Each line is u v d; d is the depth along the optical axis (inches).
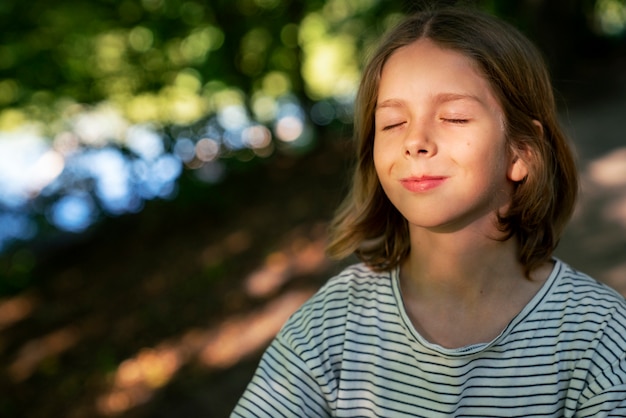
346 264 173.2
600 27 354.9
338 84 308.2
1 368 181.9
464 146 45.7
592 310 46.7
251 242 207.8
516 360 46.6
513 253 49.6
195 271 201.9
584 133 231.0
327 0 291.4
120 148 249.4
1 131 257.1
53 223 245.3
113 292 206.1
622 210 163.3
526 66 49.1
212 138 265.3
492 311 48.4
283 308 166.6
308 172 248.5
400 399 47.9
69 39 260.8
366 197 54.6
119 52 263.1
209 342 163.6
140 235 234.8
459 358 46.5
